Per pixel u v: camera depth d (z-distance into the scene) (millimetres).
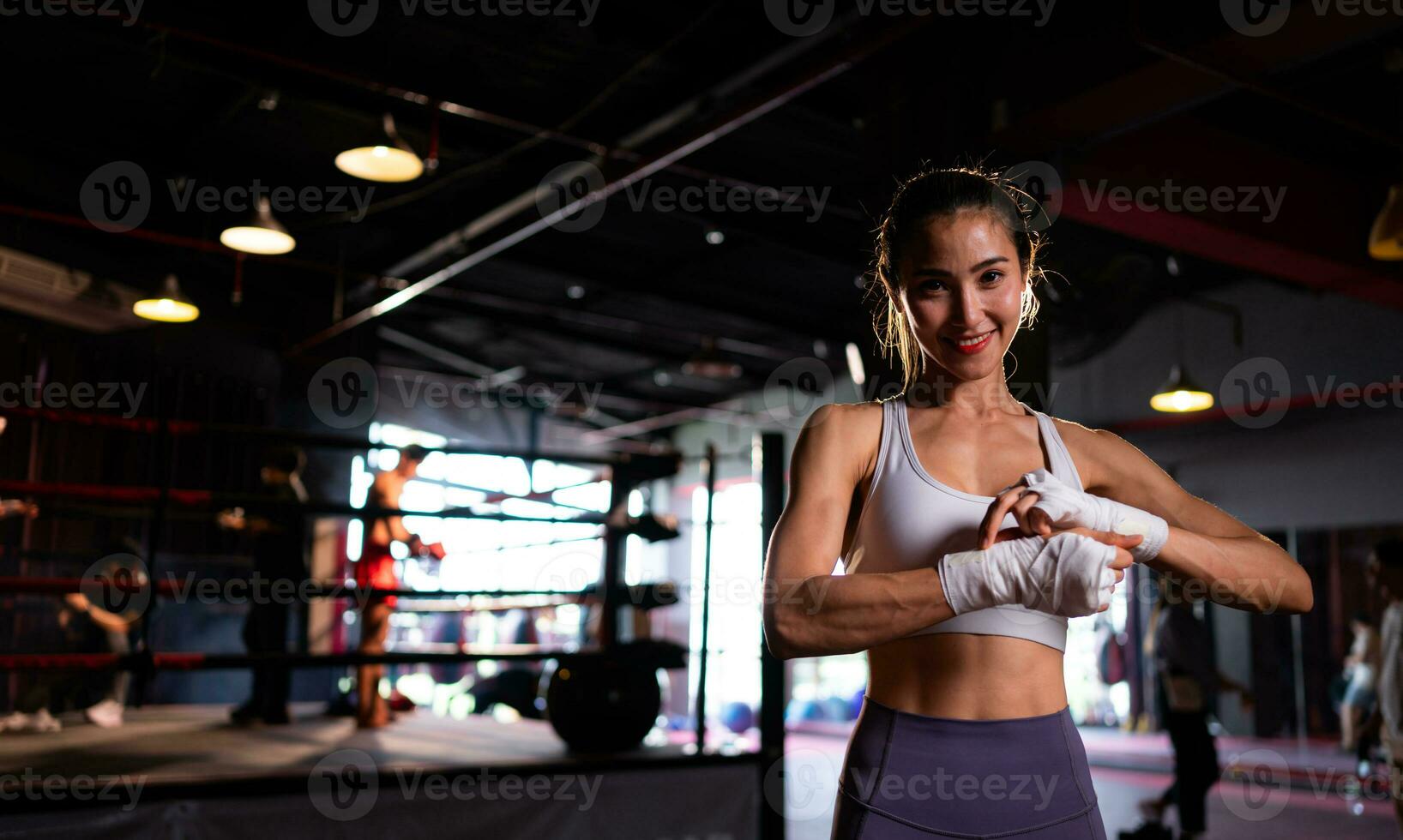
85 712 5184
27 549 6938
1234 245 6430
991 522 991
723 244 8914
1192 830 4879
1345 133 6484
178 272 8383
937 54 4941
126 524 6617
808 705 13359
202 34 4977
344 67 5574
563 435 15609
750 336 11648
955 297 1099
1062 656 1154
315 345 9219
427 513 3244
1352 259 6840
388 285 9141
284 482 5113
